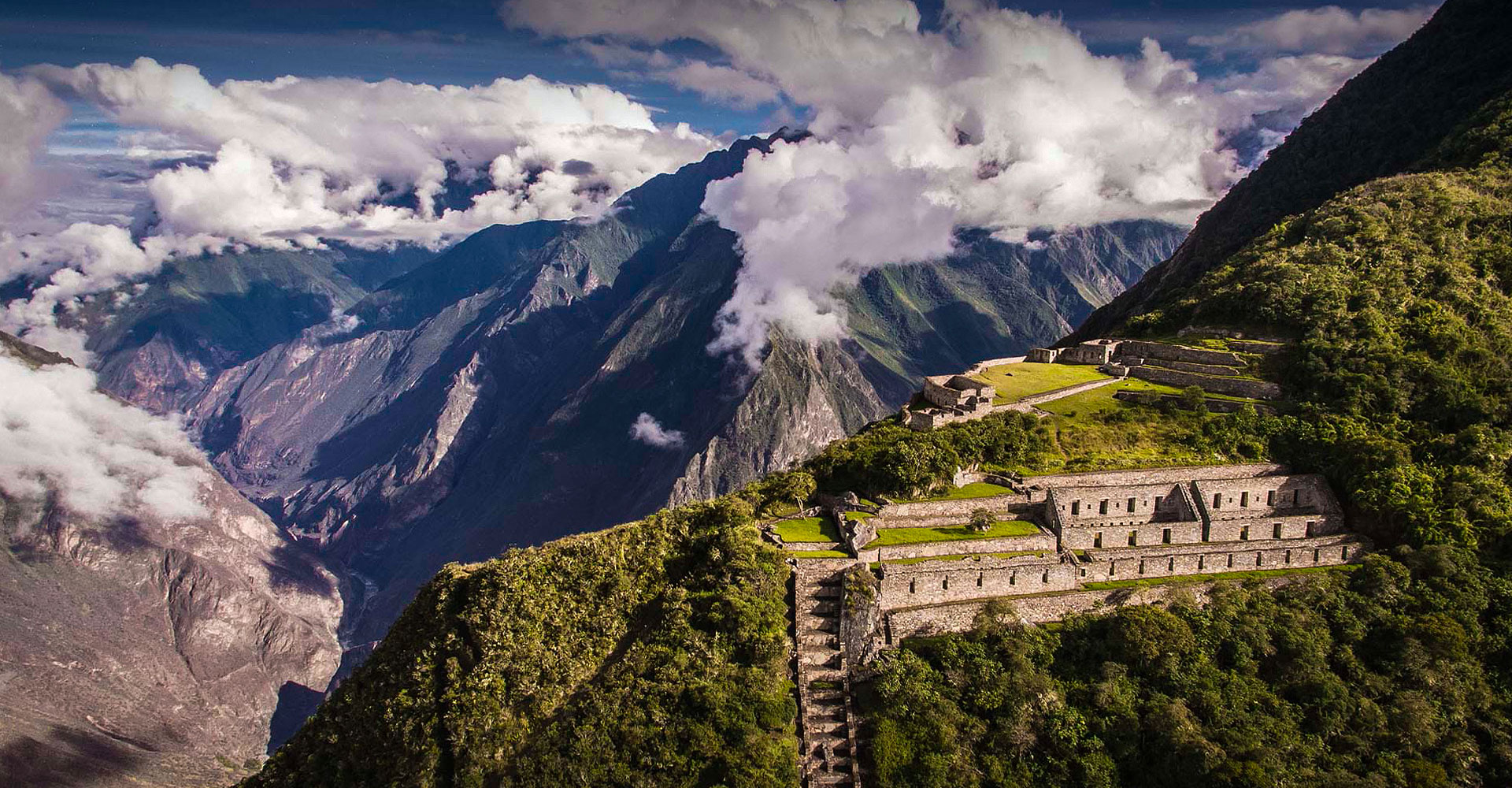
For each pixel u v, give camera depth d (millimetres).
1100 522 121688
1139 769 92688
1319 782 90688
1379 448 127375
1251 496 126938
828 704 94438
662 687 94938
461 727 101812
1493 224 173875
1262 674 102062
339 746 109438
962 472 128875
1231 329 171375
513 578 114562
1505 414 131625
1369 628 106562
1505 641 105125
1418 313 153875
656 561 115938
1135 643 100000
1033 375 169500
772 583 104500
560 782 91250
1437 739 96375
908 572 103875
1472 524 115750
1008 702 94812
